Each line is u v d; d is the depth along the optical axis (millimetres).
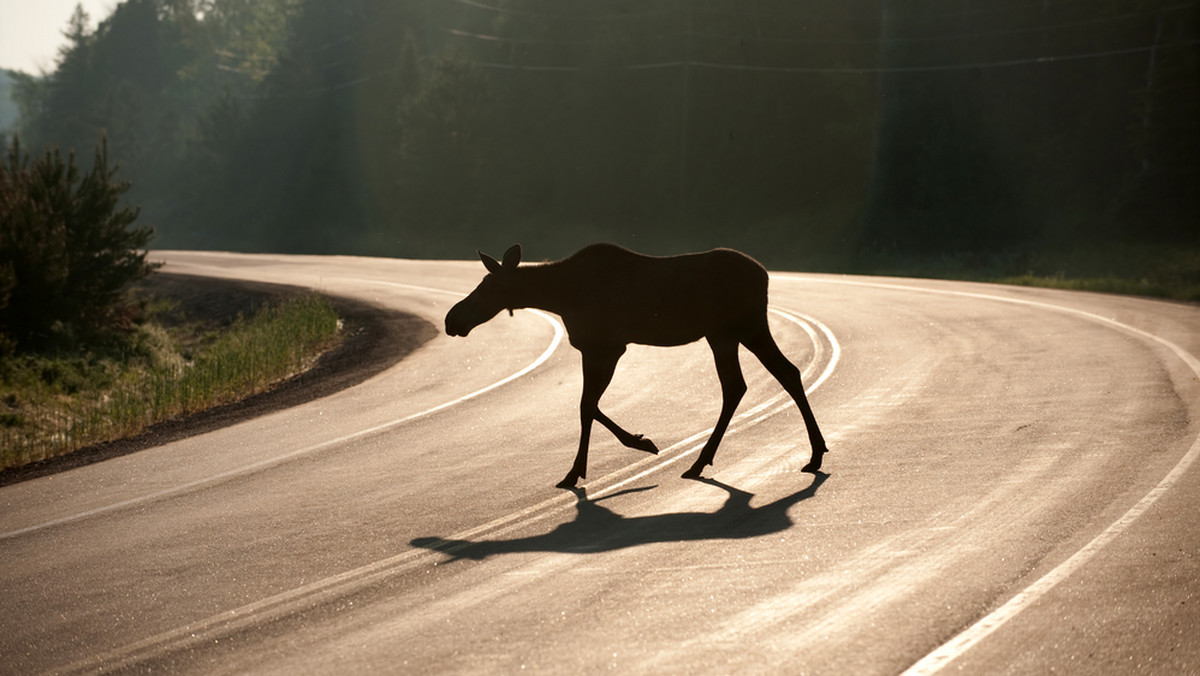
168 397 55312
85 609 22422
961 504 25828
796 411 40469
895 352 54844
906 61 195000
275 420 47844
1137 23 179500
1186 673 16172
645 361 57438
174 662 18984
